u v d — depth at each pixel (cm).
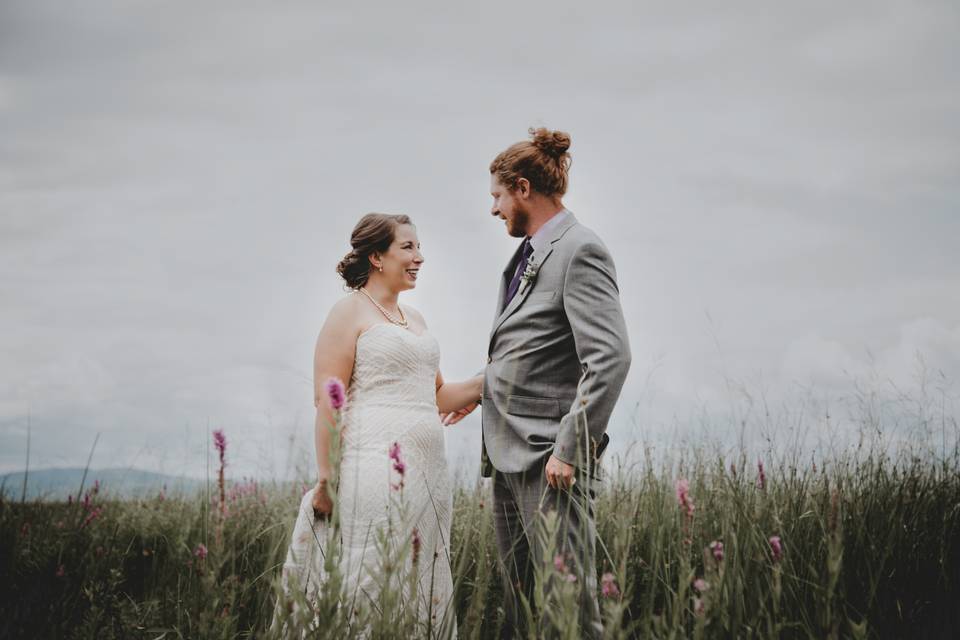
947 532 288
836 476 310
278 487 392
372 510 268
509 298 296
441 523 290
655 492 272
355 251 318
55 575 281
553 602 199
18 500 347
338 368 295
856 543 255
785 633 204
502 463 263
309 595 240
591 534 223
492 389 274
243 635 228
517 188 284
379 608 197
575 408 241
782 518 260
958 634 229
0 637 231
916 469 334
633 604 233
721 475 276
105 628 225
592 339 247
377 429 281
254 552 299
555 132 286
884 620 229
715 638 179
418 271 324
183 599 233
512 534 266
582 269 256
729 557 207
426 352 303
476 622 200
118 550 317
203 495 263
